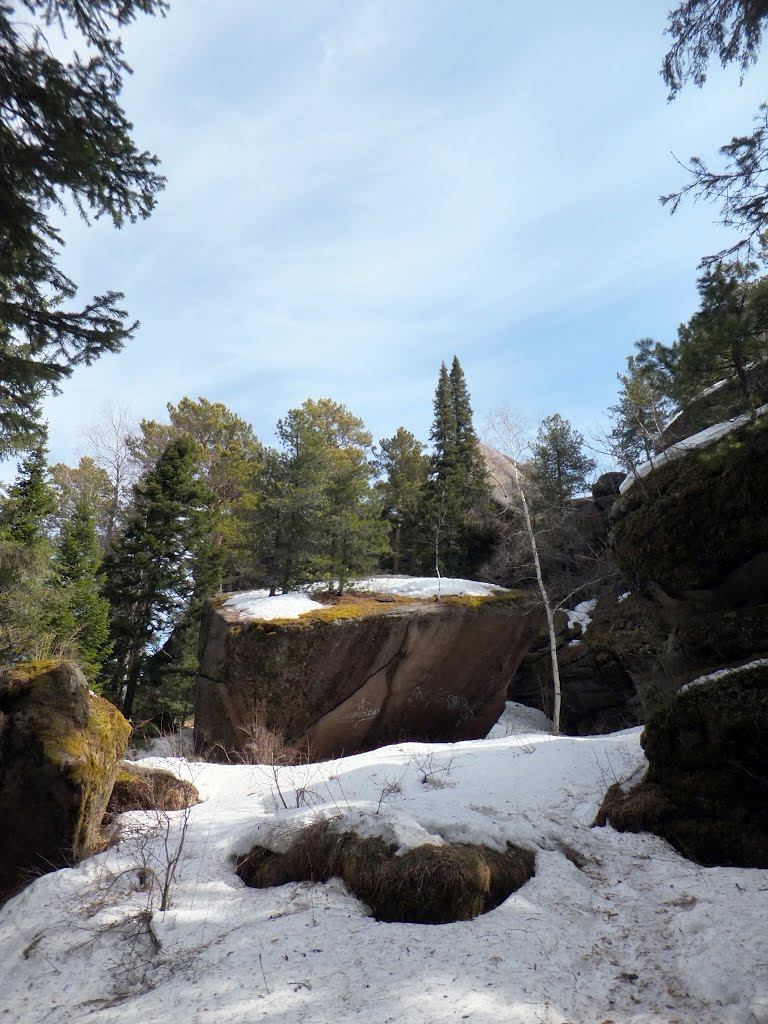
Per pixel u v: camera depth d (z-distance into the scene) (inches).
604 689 884.0
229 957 169.8
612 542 352.8
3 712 287.3
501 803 290.5
